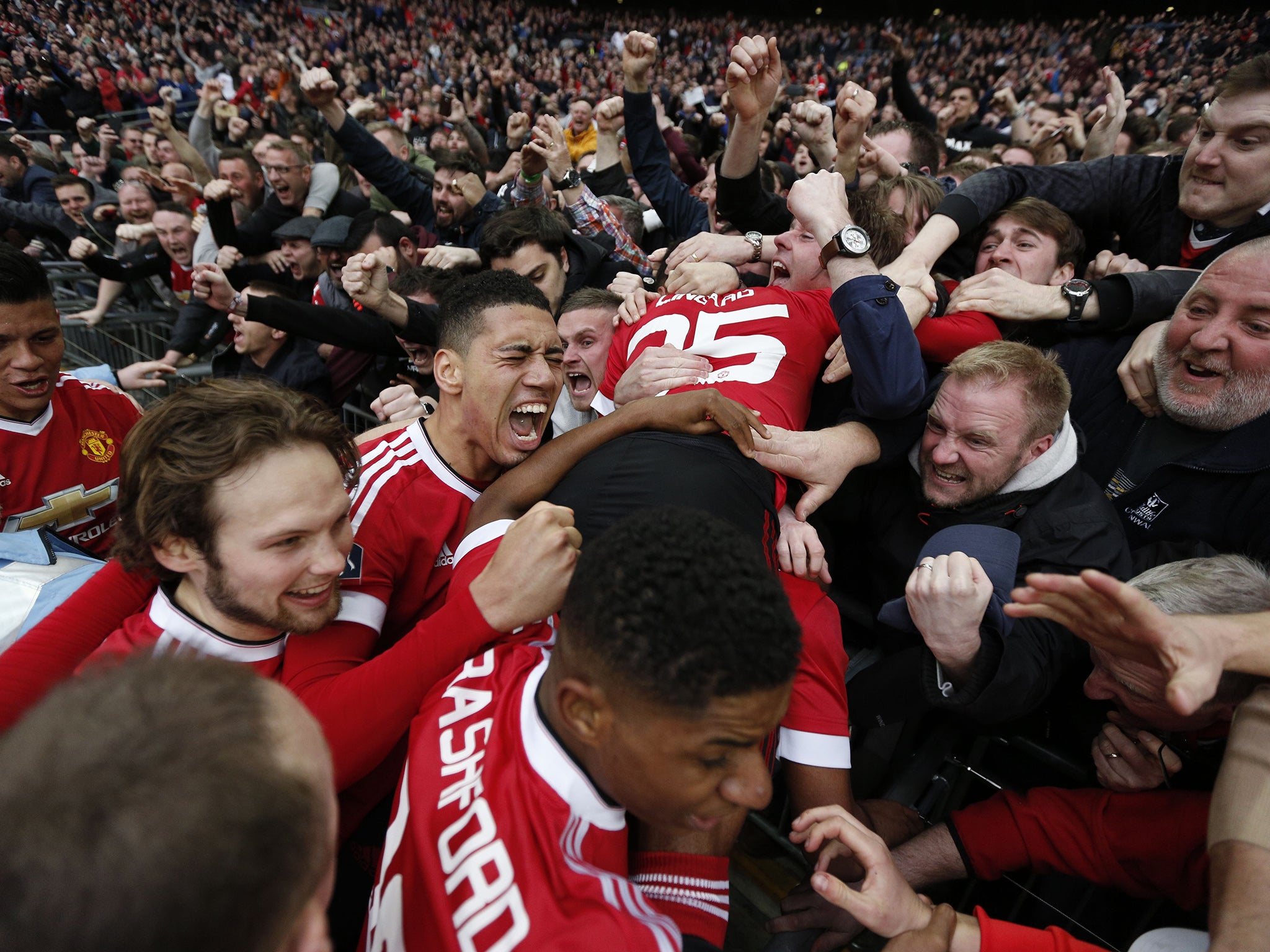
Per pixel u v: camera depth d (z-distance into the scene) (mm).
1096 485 1771
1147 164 2385
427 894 838
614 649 771
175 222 4500
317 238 3734
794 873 1819
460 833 860
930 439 1746
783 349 1776
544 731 917
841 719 1362
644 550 807
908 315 1820
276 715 591
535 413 1604
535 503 1499
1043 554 1636
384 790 1330
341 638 1315
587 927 760
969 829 1519
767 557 1417
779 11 38781
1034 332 2061
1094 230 2561
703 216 4352
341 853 1401
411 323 2586
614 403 1943
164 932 447
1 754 512
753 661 752
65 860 441
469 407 1539
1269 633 1048
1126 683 1355
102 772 478
